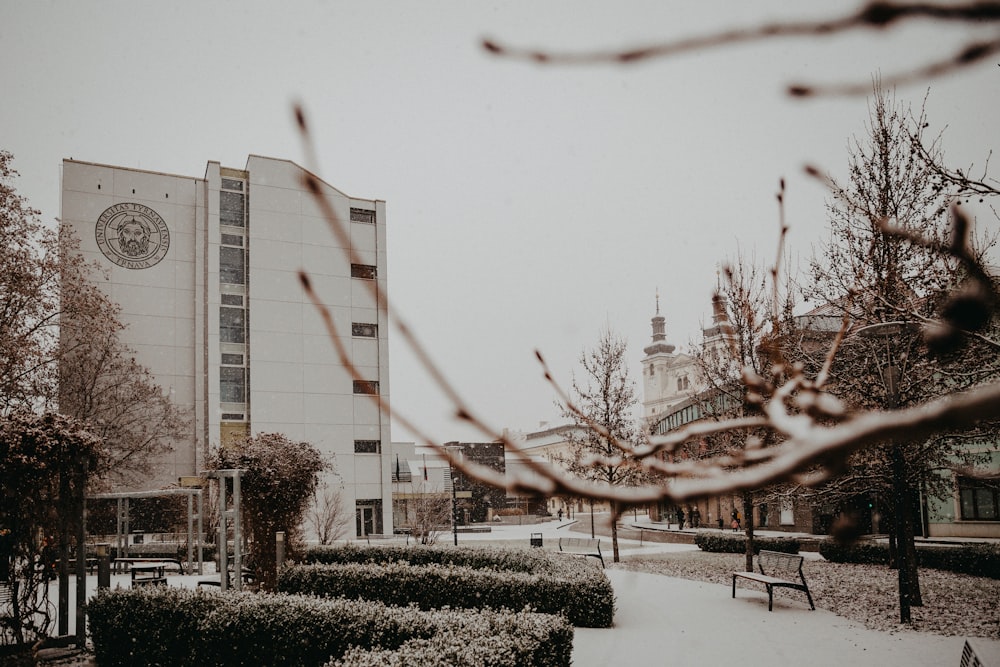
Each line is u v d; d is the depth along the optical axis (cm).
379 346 5600
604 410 2556
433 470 6600
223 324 5172
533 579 1302
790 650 1043
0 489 1158
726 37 78
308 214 5497
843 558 2209
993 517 2667
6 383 2595
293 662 926
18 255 2594
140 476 4588
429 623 853
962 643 1051
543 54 84
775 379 133
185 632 1014
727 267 174
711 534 3041
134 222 5081
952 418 76
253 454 1731
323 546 2108
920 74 76
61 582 1220
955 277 590
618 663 998
